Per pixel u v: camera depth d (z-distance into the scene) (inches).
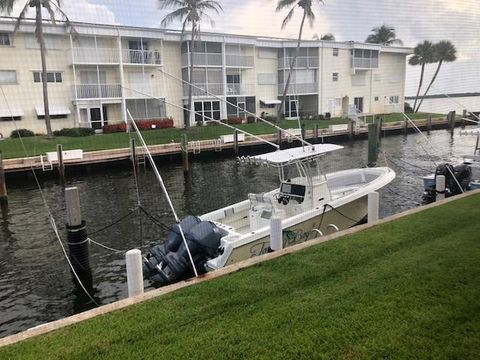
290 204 398.6
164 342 155.9
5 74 1130.0
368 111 1883.6
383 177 492.7
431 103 2017.7
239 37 1478.8
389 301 177.2
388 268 211.3
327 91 1728.6
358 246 245.8
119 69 1277.1
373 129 830.5
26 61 1151.0
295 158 384.8
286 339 153.6
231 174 858.1
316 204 396.2
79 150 860.6
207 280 209.3
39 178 816.3
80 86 1211.2
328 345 148.6
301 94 1676.9
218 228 342.3
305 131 1256.2
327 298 183.0
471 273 199.5
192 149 1019.3
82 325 170.2
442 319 161.5
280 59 1638.8
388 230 273.0
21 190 733.9
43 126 1184.8
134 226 499.5
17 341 160.6
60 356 149.8
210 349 149.9
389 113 1900.8
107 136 1147.3
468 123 1699.1
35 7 1031.0
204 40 1401.3
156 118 1349.7
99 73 1268.5
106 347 154.3
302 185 397.4
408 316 164.7
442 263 213.0
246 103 1587.1
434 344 146.6
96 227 498.9
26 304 313.3
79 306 310.3
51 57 1187.3
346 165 917.2
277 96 1670.8
